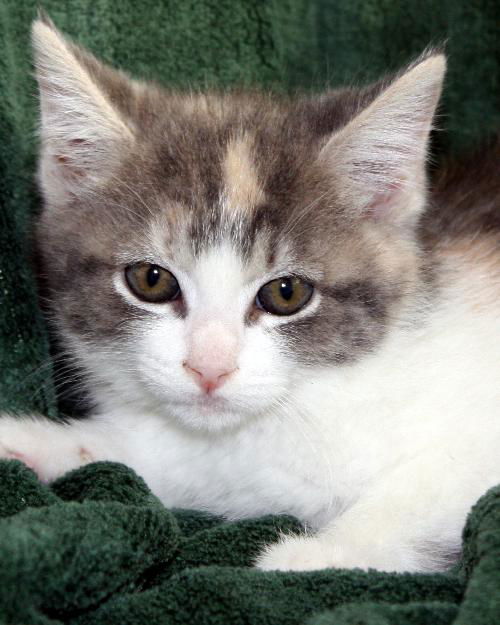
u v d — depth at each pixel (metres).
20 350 0.36
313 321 0.32
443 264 0.34
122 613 0.27
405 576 0.28
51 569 0.26
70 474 0.32
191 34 0.42
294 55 0.44
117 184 0.32
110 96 0.33
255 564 0.30
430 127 0.32
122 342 0.32
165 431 0.35
